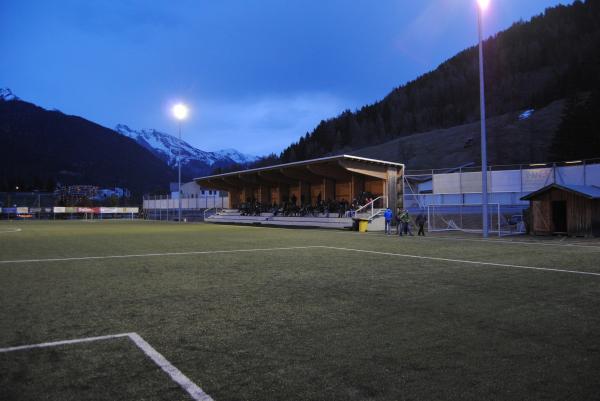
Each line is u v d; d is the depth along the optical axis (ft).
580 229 71.56
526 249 51.96
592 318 20.02
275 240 69.10
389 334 17.70
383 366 14.23
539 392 12.34
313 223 117.08
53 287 28.12
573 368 14.05
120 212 230.68
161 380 13.19
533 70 625.41
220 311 21.61
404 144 458.09
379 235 83.20
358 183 125.29
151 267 37.35
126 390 12.50
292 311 21.58
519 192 98.43
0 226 128.26
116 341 16.90
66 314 21.12
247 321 19.74
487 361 14.66
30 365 14.42
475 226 98.94
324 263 39.68
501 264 38.40
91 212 223.10
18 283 29.60
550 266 36.96
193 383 12.95
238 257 44.78
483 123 73.67
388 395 12.14
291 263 39.78
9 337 17.44
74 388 12.64
